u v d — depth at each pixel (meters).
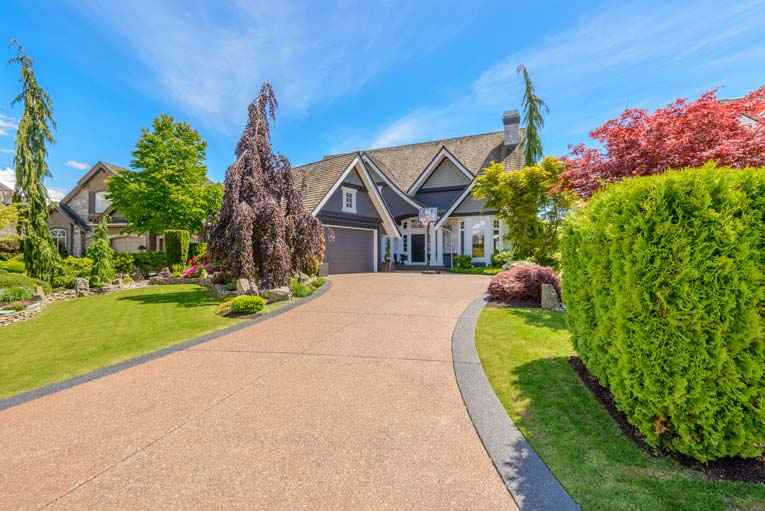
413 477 2.67
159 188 20.52
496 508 2.35
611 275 3.49
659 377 2.84
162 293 13.64
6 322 8.80
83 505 2.43
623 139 8.03
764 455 2.86
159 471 2.78
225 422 3.53
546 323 7.19
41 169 13.79
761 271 2.59
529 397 3.99
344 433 3.30
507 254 19.53
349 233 19.81
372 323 7.44
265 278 11.12
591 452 2.95
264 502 2.43
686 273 2.68
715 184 2.68
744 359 2.62
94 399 4.09
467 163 24.12
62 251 26.78
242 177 11.72
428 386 4.32
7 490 2.59
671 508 2.30
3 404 3.99
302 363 5.20
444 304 9.30
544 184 14.44
